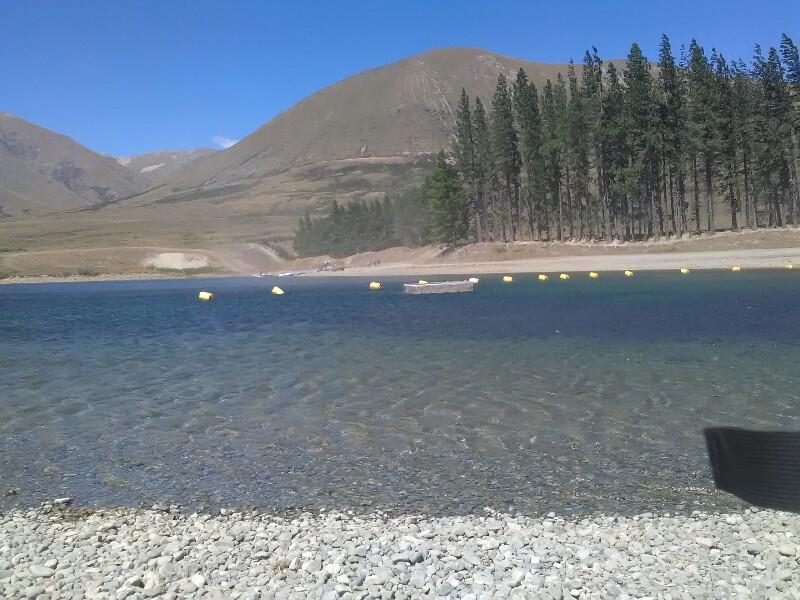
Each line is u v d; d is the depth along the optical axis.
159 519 9.47
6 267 132.62
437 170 98.50
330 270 107.69
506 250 91.12
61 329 35.62
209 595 6.96
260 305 49.38
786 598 6.69
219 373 20.61
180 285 94.69
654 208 88.31
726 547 8.09
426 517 9.35
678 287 47.84
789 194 89.19
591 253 83.19
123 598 6.95
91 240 193.62
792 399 14.98
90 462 12.24
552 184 94.69
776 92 77.88
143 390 18.42
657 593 6.90
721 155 78.00
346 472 11.36
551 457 11.86
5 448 13.22
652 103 78.81
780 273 56.50
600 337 25.28
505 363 20.52
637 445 12.35
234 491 10.60
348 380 18.77
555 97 90.94
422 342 25.66
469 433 13.38
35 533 9.00
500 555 7.93
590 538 8.48
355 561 7.80
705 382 16.98
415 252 107.69
